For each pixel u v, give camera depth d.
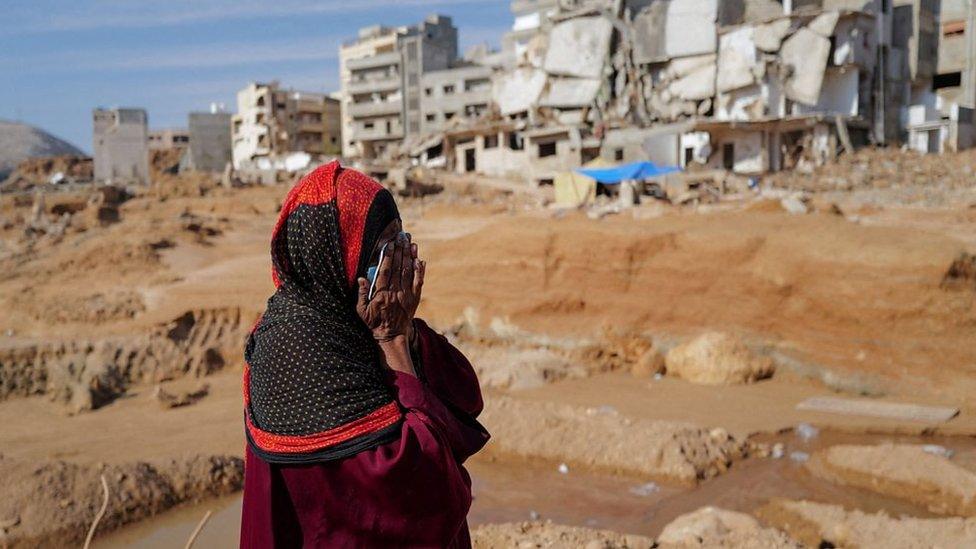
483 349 18.42
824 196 35.12
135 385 20.53
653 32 52.31
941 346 13.37
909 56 50.50
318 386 1.68
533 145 53.81
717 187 38.41
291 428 1.68
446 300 19.95
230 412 16.80
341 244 1.76
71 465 10.09
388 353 1.80
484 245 19.86
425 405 1.76
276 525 1.70
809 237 15.36
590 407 13.66
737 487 9.93
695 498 9.66
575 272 18.22
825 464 10.35
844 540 7.76
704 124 45.91
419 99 73.50
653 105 52.91
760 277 15.54
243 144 86.38
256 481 1.74
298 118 84.38
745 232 16.22
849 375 13.96
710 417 12.69
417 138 66.38
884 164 42.41
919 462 9.66
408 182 52.06
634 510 9.44
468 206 41.97
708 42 50.06
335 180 1.80
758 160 45.81
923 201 31.17
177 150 97.88
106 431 16.34
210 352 21.38
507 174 55.94
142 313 23.75
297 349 1.70
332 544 1.68
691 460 10.50
